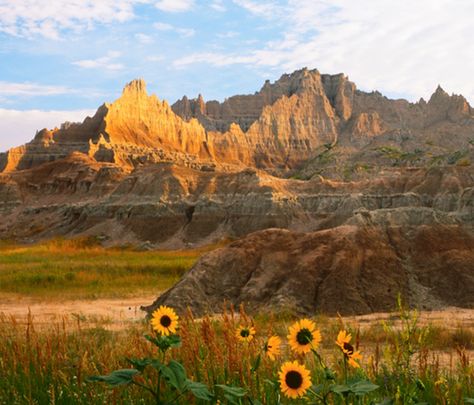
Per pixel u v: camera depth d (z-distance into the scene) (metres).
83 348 10.43
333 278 27.84
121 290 35.94
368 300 27.28
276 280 28.34
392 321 20.83
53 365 7.98
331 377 4.14
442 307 27.72
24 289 35.91
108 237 113.25
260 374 6.69
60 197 160.38
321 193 110.62
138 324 21.19
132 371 4.01
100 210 124.00
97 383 7.04
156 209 114.75
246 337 6.91
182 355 7.25
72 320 22.94
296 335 4.20
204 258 30.08
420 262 31.27
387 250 31.52
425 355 7.24
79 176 165.38
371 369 6.62
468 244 32.97
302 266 28.83
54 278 39.09
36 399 7.05
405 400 4.89
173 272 44.31
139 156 199.75
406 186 103.12
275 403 5.71
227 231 105.88
